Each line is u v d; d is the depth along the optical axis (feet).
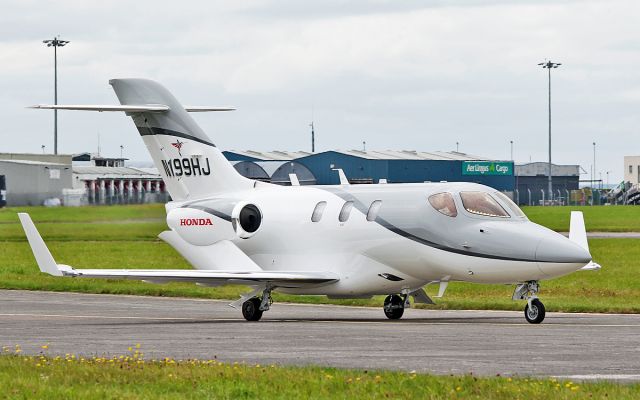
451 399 110.32
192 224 244.01
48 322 211.20
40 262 200.44
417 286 218.18
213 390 116.88
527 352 151.12
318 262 224.53
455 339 168.66
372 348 157.69
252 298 218.79
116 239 546.26
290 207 230.48
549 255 197.26
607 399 108.58
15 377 126.93
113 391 116.88
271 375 125.49
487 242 203.10
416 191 215.10
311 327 194.29
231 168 245.45
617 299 260.83
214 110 257.55
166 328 194.90
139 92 250.57
